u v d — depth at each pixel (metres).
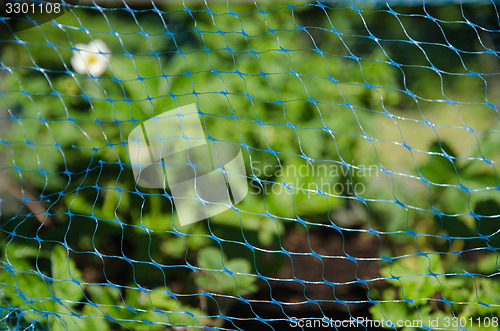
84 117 2.43
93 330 1.84
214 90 2.42
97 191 2.20
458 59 3.14
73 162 2.40
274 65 2.67
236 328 2.12
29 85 2.52
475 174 2.26
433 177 2.29
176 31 2.90
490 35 3.10
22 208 2.27
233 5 2.84
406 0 2.77
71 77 2.54
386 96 2.82
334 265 2.44
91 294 2.02
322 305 2.24
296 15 3.03
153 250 2.22
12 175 2.34
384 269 2.01
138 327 1.90
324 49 3.07
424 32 3.18
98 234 2.21
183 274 2.20
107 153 2.26
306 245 2.54
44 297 1.85
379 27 3.22
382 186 2.57
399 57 3.16
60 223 2.24
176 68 2.45
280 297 2.28
